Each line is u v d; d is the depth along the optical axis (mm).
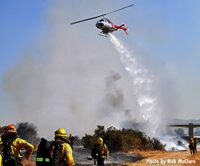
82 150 36406
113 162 26188
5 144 6785
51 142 6391
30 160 21719
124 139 42750
